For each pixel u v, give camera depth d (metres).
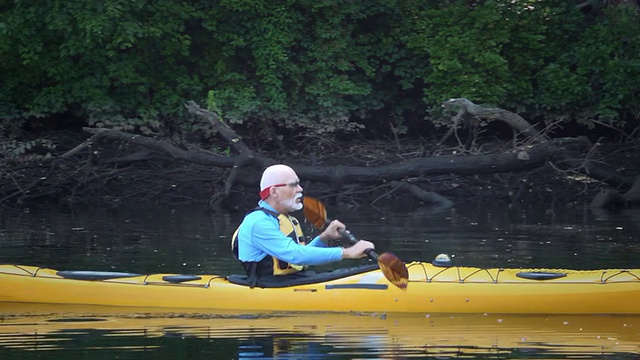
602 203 41.38
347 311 20.44
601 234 31.72
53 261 26.08
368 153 48.38
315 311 20.48
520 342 17.42
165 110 48.28
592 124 49.66
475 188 45.84
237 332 18.28
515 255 27.05
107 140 47.50
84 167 44.38
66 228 33.56
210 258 26.64
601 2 52.78
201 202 43.50
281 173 20.28
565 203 42.94
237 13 48.12
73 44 44.94
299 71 48.62
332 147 49.53
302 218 38.06
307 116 49.56
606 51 48.66
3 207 41.09
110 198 44.44
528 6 49.75
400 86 52.66
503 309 20.34
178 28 47.53
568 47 50.78
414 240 30.38
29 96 48.00
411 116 53.62
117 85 47.53
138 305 21.14
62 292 21.52
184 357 16.23
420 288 20.53
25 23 45.09
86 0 44.09
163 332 18.33
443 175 44.09
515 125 42.34
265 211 20.34
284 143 51.41
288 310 20.58
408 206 41.97
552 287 20.41
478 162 40.94
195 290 20.98
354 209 40.66
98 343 17.36
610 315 20.28
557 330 18.61
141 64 47.78
